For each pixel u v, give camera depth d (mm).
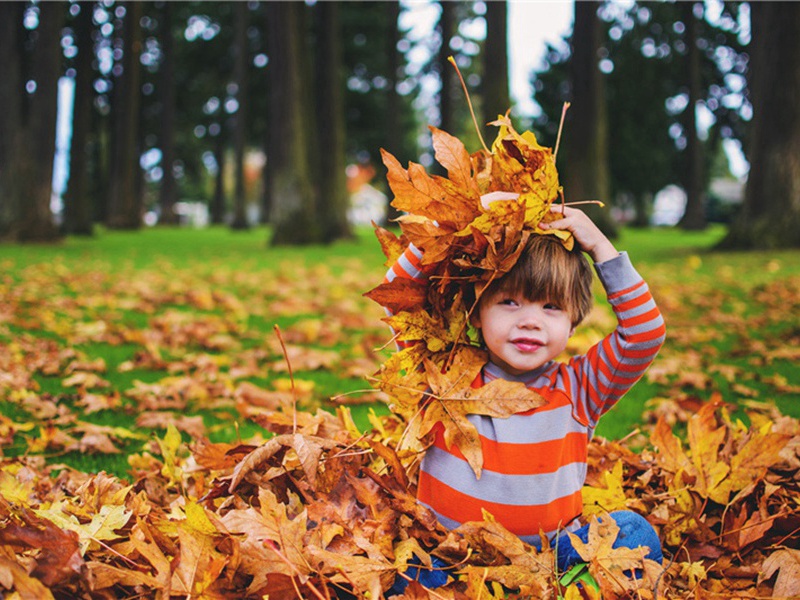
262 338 5461
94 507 1956
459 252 1838
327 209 19297
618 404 3695
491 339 1834
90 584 1490
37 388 3787
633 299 1843
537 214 1788
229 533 1645
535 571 1699
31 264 11180
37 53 15742
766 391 3963
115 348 5000
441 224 1797
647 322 1835
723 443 2453
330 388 3945
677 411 3406
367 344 5070
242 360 4637
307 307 7055
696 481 2203
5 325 5613
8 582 1392
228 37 34469
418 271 1906
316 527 1753
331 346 5270
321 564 1655
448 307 1916
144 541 1745
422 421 1856
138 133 35719
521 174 1785
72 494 2217
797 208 13523
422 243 1793
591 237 1852
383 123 36312
